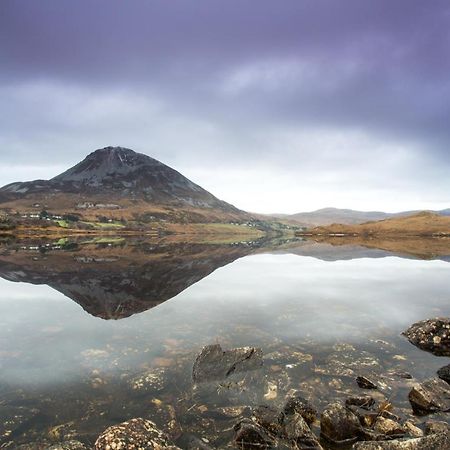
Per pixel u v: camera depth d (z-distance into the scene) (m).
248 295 31.38
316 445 10.16
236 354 15.79
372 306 27.14
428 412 11.92
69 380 14.29
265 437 10.47
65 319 23.41
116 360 16.27
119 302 28.56
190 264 56.72
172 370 15.20
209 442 10.52
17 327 21.53
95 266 52.91
